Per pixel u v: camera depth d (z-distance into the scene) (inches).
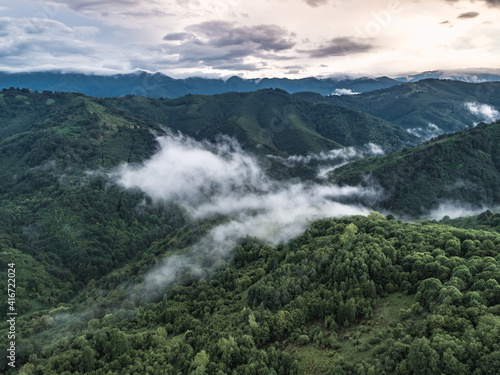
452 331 2503.7
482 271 3038.9
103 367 3395.7
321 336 3078.2
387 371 2492.6
